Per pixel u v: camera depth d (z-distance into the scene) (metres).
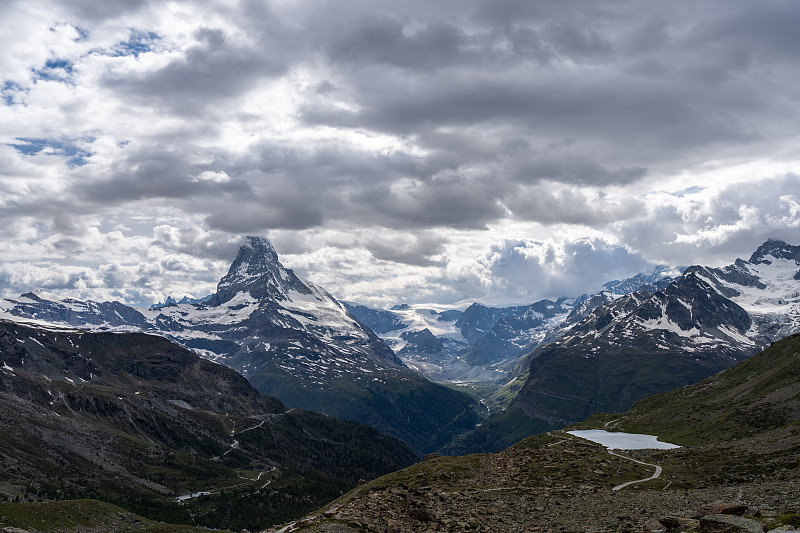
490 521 99.12
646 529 82.12
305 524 89.06
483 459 182.25
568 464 164.75
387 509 98.62
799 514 73.81
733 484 140.62
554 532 89.62
